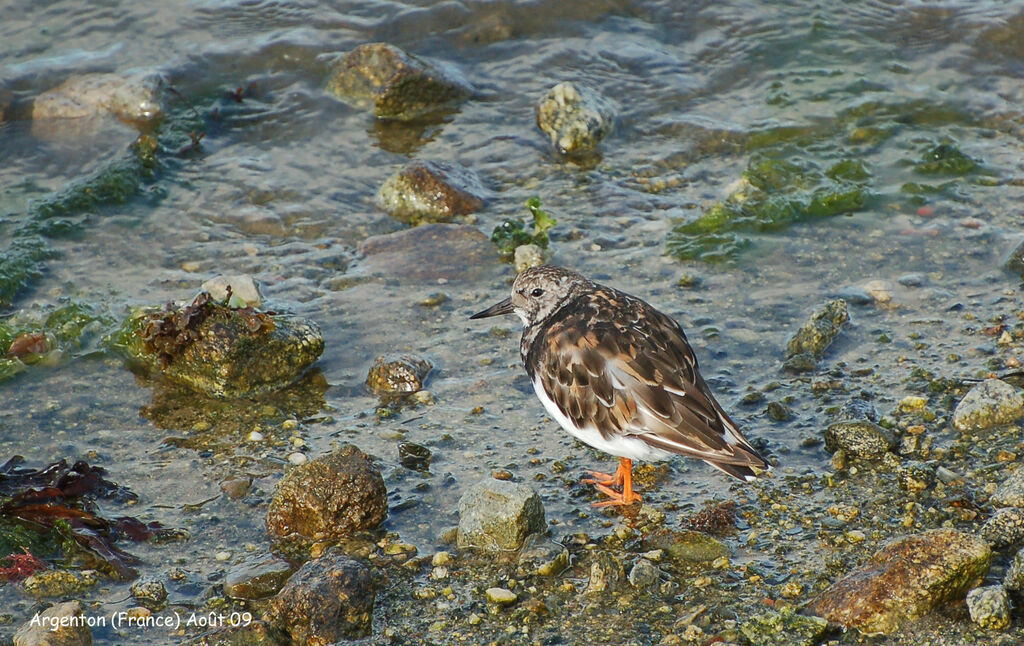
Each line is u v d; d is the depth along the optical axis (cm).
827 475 970
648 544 898
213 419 1085
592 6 1841
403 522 930
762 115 1634
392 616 823
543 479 990
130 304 1262
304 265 1353
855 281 1285
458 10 1817
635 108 1662
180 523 931
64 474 959
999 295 1239
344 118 1647
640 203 1470
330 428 1066
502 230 1388
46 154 1551
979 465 966
